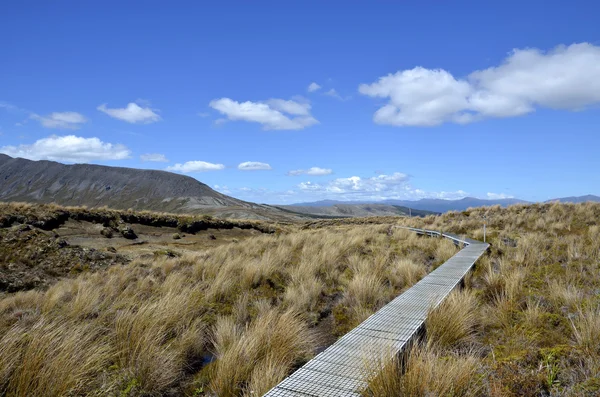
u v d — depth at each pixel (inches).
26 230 734.5
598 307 224.5
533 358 170.2
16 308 302.8
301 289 343.3
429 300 284.2
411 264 423.8
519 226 797.2
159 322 241.6
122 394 165.8
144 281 373.7
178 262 522.9
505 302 271.0
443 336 218.2
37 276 571.5
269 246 637.3
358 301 315.6
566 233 641.0
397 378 151.7
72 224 896.3
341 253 535.2
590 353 171.5
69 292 359.6
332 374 168.2
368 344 196.1
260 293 356.5
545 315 237.5
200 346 231.5
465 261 452.1
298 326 238.1
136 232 994.7
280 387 156.9
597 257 402.3
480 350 200.8
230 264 437.7
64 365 167.3
